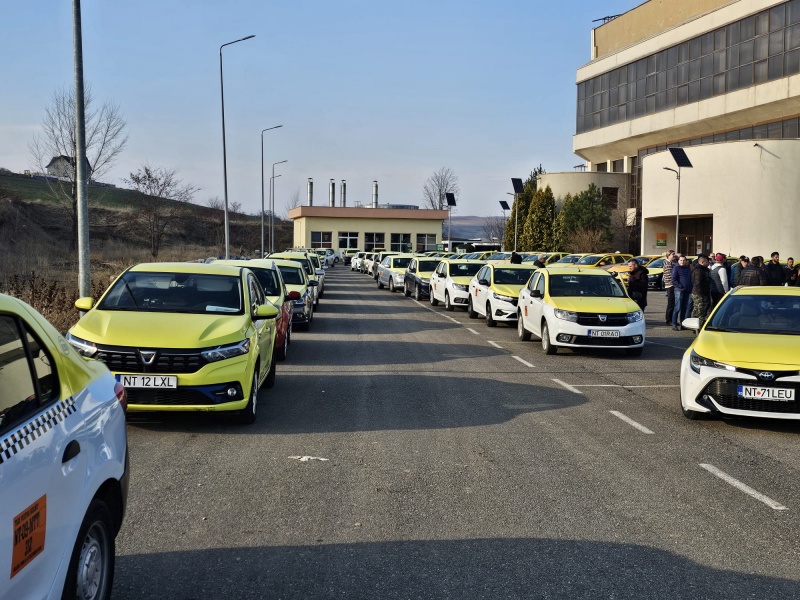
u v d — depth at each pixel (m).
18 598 2.82
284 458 7.08
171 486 6.18
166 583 4.34
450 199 69.88
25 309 3.54
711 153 46.66
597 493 6.15
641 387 11.34
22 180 72.88
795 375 8.10
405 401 9.96
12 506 2.77
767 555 4.87
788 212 44.03
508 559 4.75
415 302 29.38
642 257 41.41
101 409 3.80
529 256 47.19
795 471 6.88
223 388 7.88
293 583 4.36
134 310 8.84
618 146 66.25
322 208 85.00
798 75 46.56
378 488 6.21
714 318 9.79
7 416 2.98
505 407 9.66
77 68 15.54
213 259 16.05
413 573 4.52
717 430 8.49
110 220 71.25
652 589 4.32
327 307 26.39
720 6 52.84
